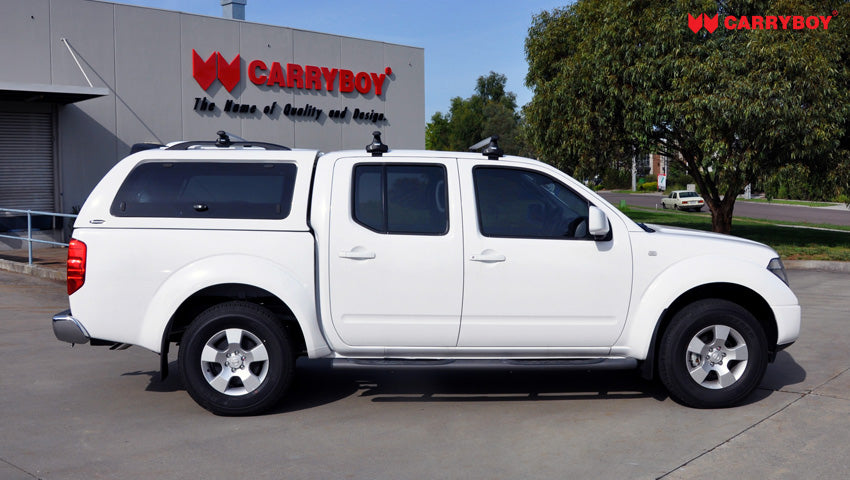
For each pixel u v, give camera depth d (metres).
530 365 5.42
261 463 4.45
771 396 5.84
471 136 84.00
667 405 5.65
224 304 5.35
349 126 23.03
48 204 17.33
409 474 4.27
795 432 4.95
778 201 57.84
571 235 5.53
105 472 4.29
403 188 5.50
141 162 5.49
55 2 16.83
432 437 4.94
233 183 5.47
